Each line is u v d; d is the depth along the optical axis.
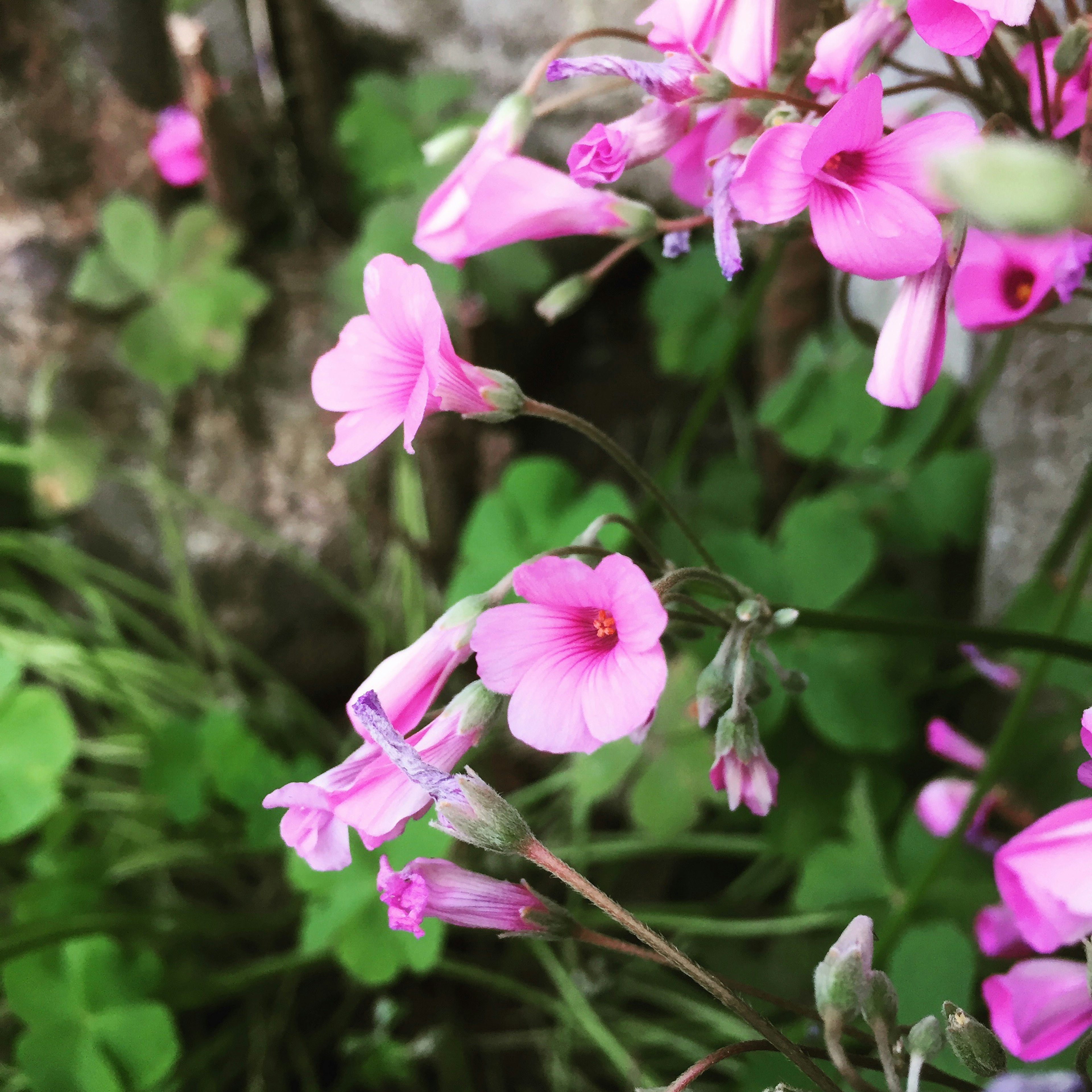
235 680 0.27
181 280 0.24
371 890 0.20
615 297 0.27
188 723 0.23
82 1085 0.19
